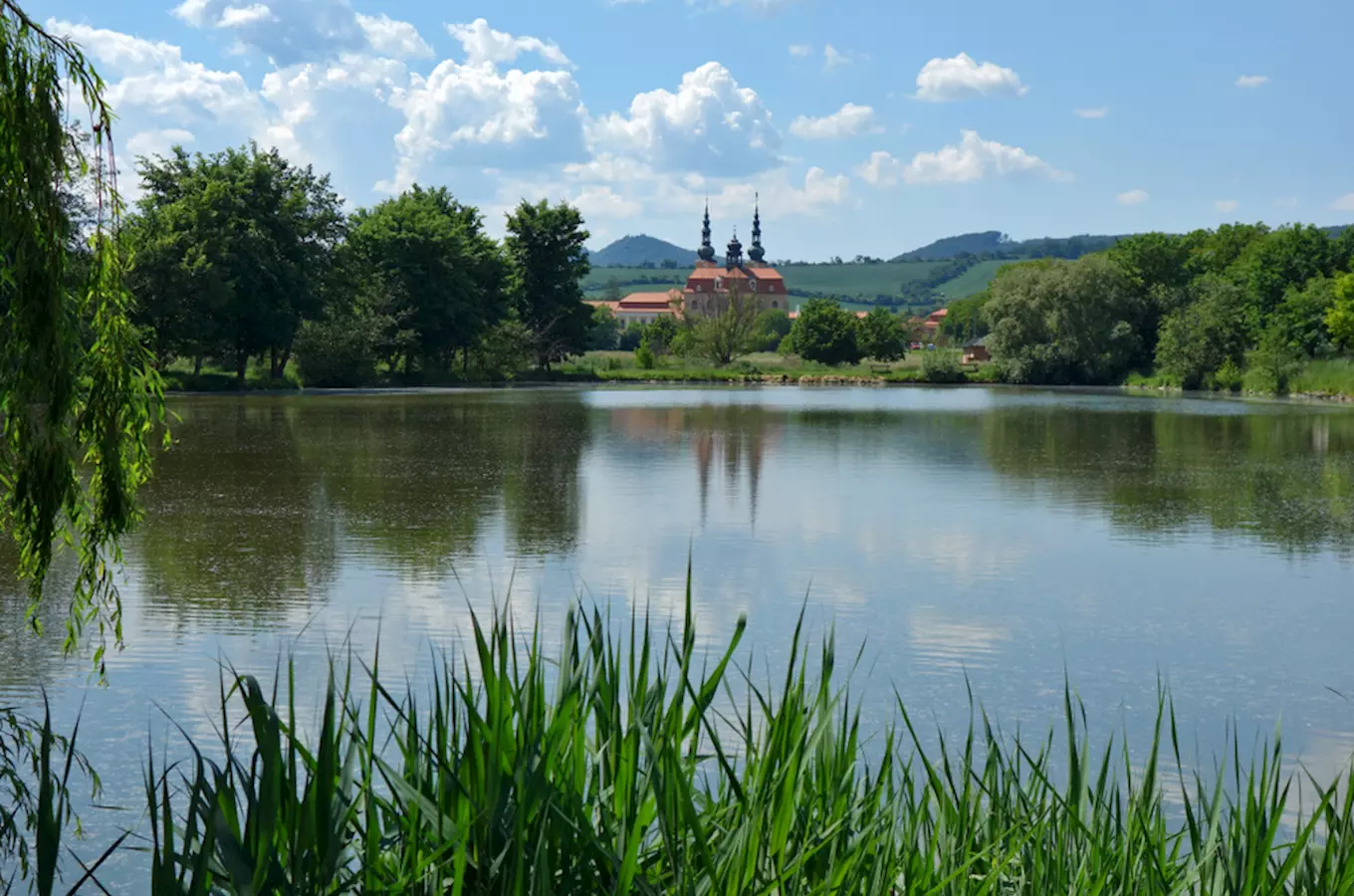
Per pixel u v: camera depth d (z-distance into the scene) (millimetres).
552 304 89375
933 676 9398
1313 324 71062
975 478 23906
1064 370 88250
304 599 11688
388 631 10367
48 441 4969
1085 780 3318
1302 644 10539
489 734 2488
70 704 8164
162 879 2209
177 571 13062
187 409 44031
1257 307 77938
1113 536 16625
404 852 2545
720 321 105375
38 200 4828
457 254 74562
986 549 15469
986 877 2916
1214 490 22188
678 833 2662
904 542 15930
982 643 10477
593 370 92375
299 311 59938
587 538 15883
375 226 73125
